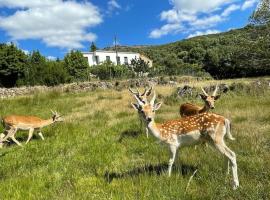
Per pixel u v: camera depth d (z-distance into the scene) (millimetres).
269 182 5762
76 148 10023
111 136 11258
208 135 6492
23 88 30234
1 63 39938
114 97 23562
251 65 35156
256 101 16047
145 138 10492
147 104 7090
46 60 48344
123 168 7777
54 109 19109
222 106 15617
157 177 6605
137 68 47406
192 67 55688
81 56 51281
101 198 5930
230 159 6160
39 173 7816
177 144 6824
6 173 8125
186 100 20172
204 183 6234
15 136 12789
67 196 6184
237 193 5512
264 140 8570
